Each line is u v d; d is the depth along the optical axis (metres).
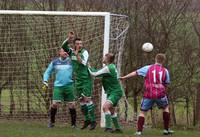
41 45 42.50
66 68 34.59
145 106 31.03
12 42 42.69
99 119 39.22
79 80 33.59
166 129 31.86
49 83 41.50
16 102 42.53
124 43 44.12
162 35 45.53
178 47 45.91
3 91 42.72
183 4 45.38
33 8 45.06
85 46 41.22
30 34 42.56
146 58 45.72
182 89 46.50
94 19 41.00
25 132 30.16
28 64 42.66
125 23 40.78
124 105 41.78
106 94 33.59
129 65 45.94
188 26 45.69
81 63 33.16
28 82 42.53
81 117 38.75
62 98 34.91
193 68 46.06
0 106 42.50
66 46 34.44
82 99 33.66
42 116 42.31
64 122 39.62
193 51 45.97
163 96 30.88
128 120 41.38
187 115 46.66
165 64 45.75
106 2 45.06
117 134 30.69
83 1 44.84
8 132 30.09
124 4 45.19
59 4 44.78
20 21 42.53
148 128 38.88
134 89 45.97
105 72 31.25
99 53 40.84
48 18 42.25
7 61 42.75
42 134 29.12
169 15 45.41
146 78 30.86
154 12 45.34
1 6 45.22
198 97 46.47
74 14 38.78
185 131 36.88
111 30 39.34
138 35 45.56
